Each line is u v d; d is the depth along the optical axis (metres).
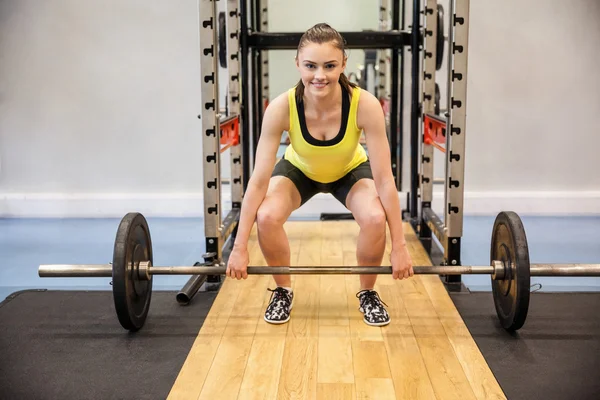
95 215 4.34
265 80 4.38
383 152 2.16
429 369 1.99
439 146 3.04
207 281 2.81
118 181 4.34
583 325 2.33
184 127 4.25
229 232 3.11
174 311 2.50
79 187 4.35
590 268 2.20
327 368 2.01
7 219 4.30
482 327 2.32
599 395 1.83
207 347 2.17
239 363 2.05
